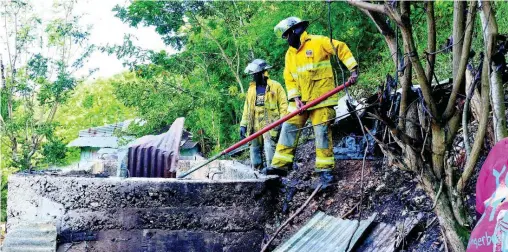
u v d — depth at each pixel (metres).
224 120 10.63
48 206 4.91
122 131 10.03
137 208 4.92
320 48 5.14
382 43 9.33
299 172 6.00
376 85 7.30
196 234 4.96
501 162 2.13
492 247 1.95
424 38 7.49
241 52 10.59
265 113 6.36
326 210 4.93
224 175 6.64
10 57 16.73
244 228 5.01
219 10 10.48
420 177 2.75
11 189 4.96
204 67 10.82
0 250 5.24
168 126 10.33
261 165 6.57
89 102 22.72
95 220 4.90
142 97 10.34
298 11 9.38
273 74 10.41
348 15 9.22
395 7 2.44
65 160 16.98
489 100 2.60
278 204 5.20
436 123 2.66
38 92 17.06
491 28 2.46
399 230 3.89
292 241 4.57
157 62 10.78
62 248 4.88
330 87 5.20
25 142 15.95
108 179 4.92
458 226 2.68
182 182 4.96
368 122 5.51
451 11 7.84
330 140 5.21
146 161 5.93
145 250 4.91
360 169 5.35
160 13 10.45
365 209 4.59
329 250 4.05
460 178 2.71
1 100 16.59
